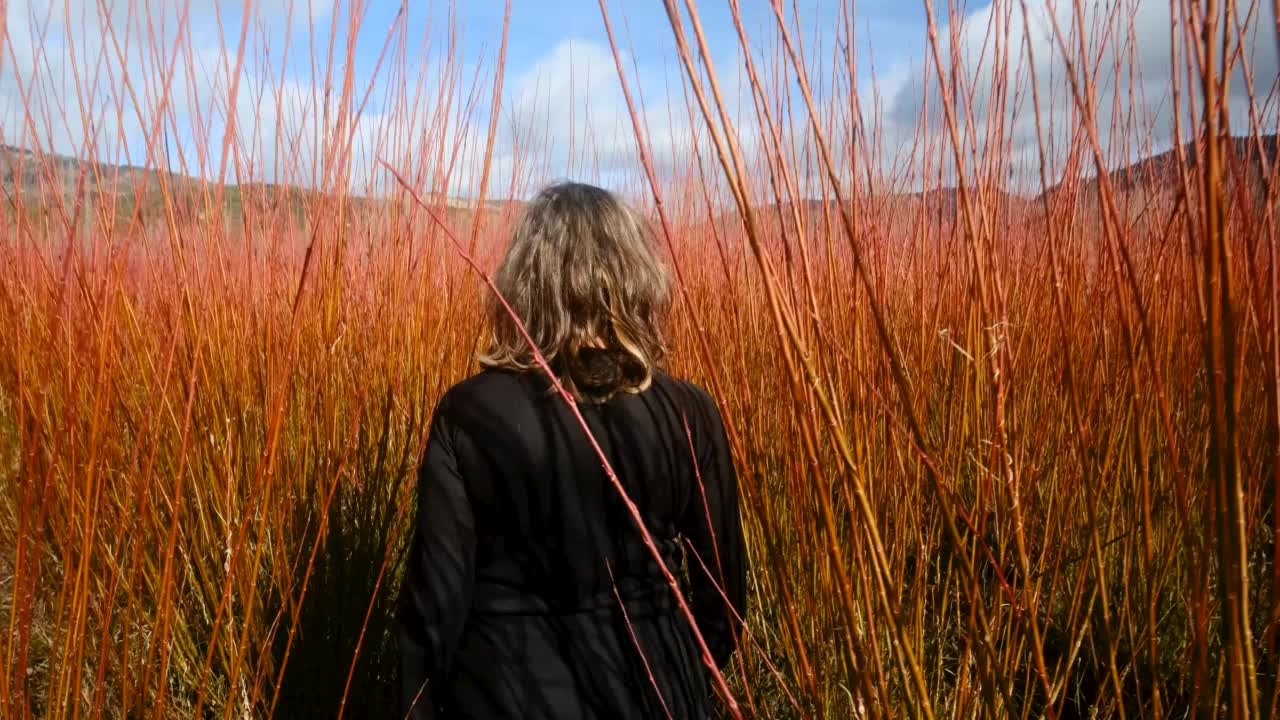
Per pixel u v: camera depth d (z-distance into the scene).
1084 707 1.60
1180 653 1.61
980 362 1.18
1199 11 0.60
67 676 0.96
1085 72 0.70
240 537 1.13
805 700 1.38
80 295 1.11
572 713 0.92
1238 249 0.96
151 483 1.39
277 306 1.59
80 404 1.19
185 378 1.40
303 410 1.51
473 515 0.96
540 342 0.94
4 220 1.41
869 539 0.79
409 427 1.69
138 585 1.29
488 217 2.20
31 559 0.89
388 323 1.81
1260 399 1.40
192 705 1.43
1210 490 0.65
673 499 0.99
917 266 1.69
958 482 1.32
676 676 0.98
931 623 1.49
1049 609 1.20
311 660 1.49
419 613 0.94
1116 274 0.75
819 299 1.42
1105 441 1.50
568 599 0.95
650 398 0.98
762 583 1.74
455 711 0.96
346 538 1.59
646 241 1.00
